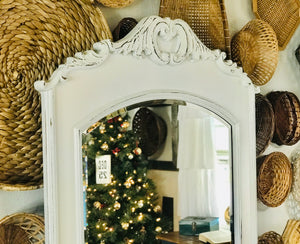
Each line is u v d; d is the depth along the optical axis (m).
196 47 1.10
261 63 1.32
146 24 1.02
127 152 1.03
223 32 1.25
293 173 1.50
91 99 0.97
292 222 1.48
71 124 0.94
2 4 0.94
